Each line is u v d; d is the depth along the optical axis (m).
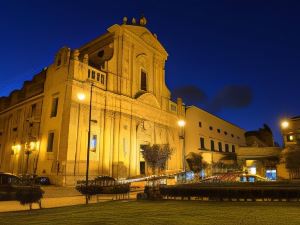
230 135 63.03
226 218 9.91
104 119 34.94
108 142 34.56
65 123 30.69
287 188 14.81
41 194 15.81
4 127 44.66
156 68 47.12
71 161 29.59
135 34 42.78
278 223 8.83
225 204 14.20
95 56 41.59
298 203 13.77
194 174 42.97
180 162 47.09
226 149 60.25
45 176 30.06
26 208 15.90
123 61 39.53
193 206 13.66
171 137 46.56
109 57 38.59
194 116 52.25
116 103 36.97
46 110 34.44
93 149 32.53
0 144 44.16
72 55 34.00
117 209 13.32
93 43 43.28
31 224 9.48
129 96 39.19
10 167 38.88
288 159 35.78
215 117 58.59
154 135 42.88
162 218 10.17
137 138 39.16
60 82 33.28
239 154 50.72
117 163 34.84
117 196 22.27
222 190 15.99
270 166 47.16
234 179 37.78
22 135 38.41
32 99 38.09
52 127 32.41
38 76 38.94
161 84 47.56
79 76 32.75
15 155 38.28
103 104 35.25
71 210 13.69
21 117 40.12
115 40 39.66
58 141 30.70
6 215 12.38
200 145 52.16
